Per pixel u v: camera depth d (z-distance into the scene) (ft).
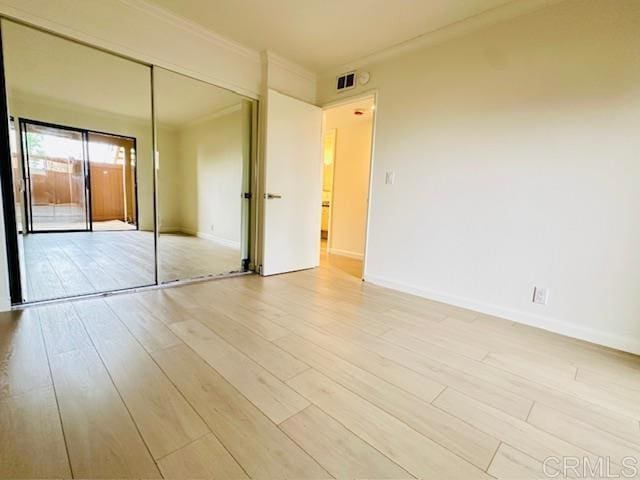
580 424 4.08
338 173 16.65
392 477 3.15
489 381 5.01
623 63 6.06
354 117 14.60
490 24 7.64
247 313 7.51
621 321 6.33
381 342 6.25
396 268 10.07
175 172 12.12
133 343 5.74
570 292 6.89
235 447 3.44
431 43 8.73
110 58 8.44
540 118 7.06
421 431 3.82
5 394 4.16
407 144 9.50
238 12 8.02
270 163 10.71
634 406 4.50
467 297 8.47
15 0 6.26
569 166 6.75
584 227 6.66
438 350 6.01
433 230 9.07
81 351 5.36
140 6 7.86
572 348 6.31
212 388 4.50
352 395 4.48
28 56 8.15
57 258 11.75
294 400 4.31
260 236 11.40
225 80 9.73
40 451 3.27
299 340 6.18
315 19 8.19
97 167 13.94
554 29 6.77
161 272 10.62
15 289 7.22
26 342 5.59
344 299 8.94
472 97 8.07
